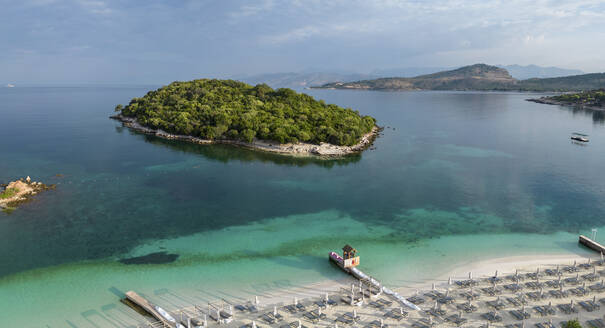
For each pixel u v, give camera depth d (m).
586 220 78.44
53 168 116.69
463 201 91.12
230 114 175.38
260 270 56.88
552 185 104.25
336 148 150.50
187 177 110.12
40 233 70.06
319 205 88.19
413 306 45.88
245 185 103.38
